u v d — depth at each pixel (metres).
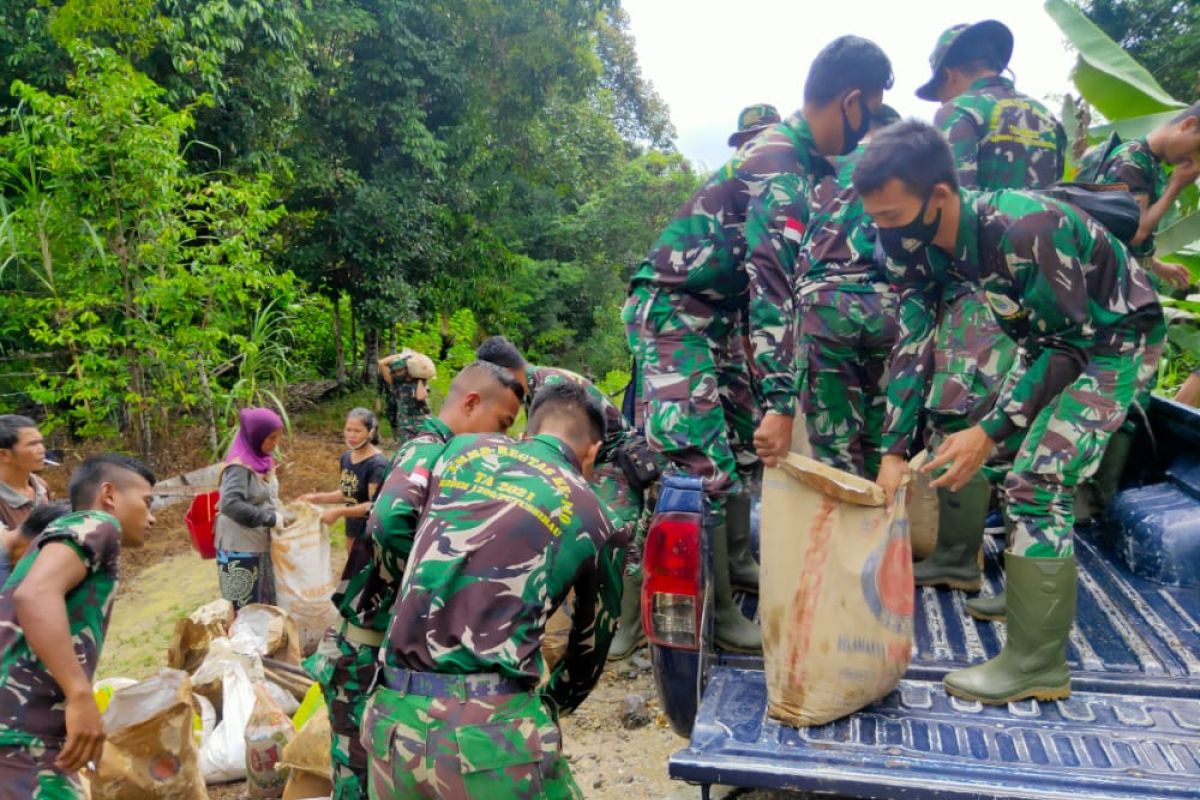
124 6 8.96
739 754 2.22
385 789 2.18
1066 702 2.43
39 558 2.53
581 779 3.53
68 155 7.79
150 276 8.47
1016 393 2.32
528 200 22.27
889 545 2.39
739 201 3.00
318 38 12.68
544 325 21.81
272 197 11.46
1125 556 3.31
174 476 9.12
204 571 7.05
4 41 9.21
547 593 2.27
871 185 2.28
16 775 2.50
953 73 3.69
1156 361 2.55
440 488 2.38
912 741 2.26
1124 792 1.99
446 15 14.24
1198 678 2.49
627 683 4.41
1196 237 6.70
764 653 2.44
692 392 3.14
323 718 3.34
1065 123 7.91
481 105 15.20
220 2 9.68
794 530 2.38
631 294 3.34
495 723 2.12
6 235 8.02
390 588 2.68
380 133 13.84
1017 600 2.41
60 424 8.81
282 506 5.39
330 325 15.94
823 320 3.02
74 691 2.48
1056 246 2.25
